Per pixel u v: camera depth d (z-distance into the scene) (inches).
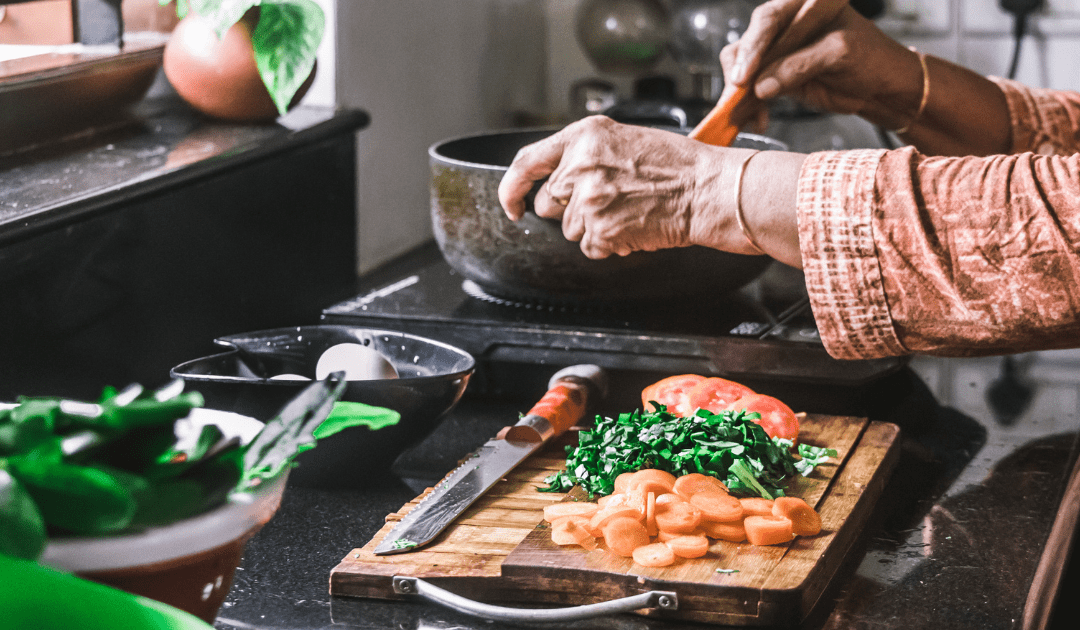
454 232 58.7
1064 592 65.7
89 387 56.7
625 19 112.5
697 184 50.0
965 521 49.7
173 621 35.4
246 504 38.3
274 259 67.5
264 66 63.8
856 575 46.4
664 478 47.8
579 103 114.3
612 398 58.6
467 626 44.1
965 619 44.3
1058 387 61.7
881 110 63.6
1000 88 63.6
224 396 49.6
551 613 43.4
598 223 51.6
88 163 60.2
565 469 51.4
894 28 121.0
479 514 48.4
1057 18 115.2
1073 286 45.9
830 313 48.5
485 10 110.0
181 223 60.7
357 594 45.3
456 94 105.3
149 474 37.2
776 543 45.9
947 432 56.7
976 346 47.9
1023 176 46.5
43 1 65.6
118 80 64.3
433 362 53.5
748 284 62.6
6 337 52.7
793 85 60.6
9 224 51.8
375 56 88.9
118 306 57.8
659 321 59.2
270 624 44.1
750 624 43.8
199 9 62.7
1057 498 51.1
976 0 117.6
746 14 102.6
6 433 36.9
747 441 49.6
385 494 51.4
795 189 48.5
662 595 43.9
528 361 58.7
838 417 55.1
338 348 53.8
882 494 51.5
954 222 46.8
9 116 59.8
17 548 35.9
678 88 125.4
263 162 65.3
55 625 35.3
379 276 88.7
